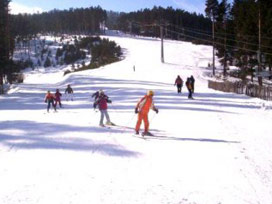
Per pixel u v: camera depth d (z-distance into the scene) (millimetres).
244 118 18000
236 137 13250
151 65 73000
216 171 9219
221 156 10594
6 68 49219
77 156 10438
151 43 126562
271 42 52656
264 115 19422
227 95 31297
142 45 119938
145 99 13211
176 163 9852
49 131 14172
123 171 9109
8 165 9594
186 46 113375
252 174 9031
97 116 18531
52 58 132625
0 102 30938
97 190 7777
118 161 9969
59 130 14367
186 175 8883
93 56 111688
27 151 11031
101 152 10875
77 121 16844
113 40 133375
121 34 179750
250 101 26703
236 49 65938
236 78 61125
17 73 61125
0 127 15359
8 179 8492
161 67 69438
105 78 56188
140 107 13273
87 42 137375
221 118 17766
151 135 13344
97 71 70000
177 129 14734
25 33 149375
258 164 9883
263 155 10805
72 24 192500
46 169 9227
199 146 11781
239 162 10008
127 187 7984
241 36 57500
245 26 56250
